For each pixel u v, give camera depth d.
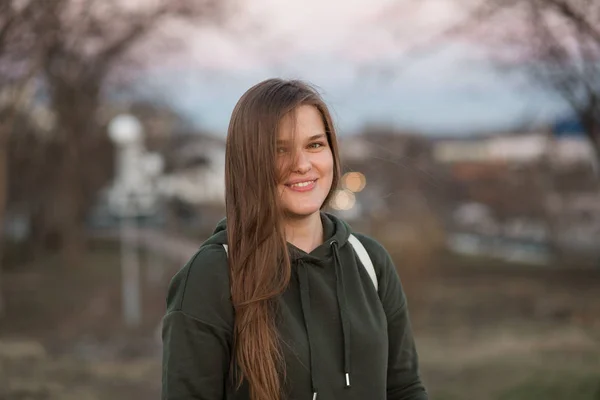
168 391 1.64
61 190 17.78
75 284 14.77
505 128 12.62
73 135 14.41
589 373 6.62
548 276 14.21
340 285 1.73
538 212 17.73
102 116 15.27
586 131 8.72
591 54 7.35
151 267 17.62
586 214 16.62
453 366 7.35
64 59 10.51
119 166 19.42
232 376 1.67
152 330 9.80
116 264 18.30
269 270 1.63
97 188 21.05
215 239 1.74
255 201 1.65
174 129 18.58
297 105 1.69
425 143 11.02
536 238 18.02
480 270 14.75
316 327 1.68
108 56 11.27
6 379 5.97
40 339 8.85
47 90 11.52
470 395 6.02
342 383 1.67
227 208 1.73
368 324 1.73
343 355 1.68
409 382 1.89
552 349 8.05
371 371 1.70
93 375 6.55
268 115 1.67
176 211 24.08
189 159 19.80
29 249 19.06
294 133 1.68
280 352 1.63
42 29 8.59
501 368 7.13
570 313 10.49
